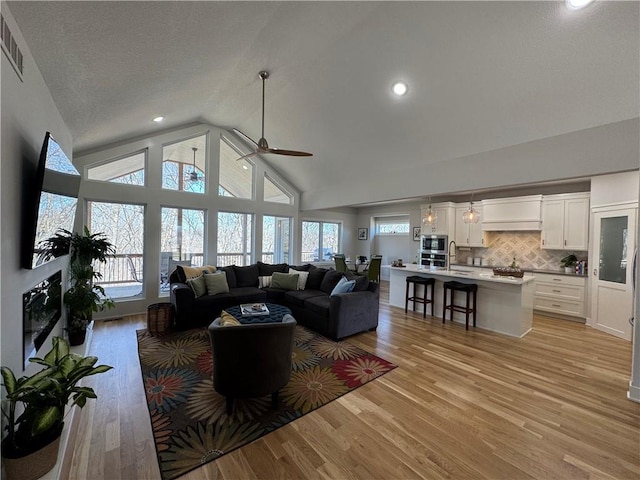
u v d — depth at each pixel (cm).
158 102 361
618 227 421
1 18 141
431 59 314
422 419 221
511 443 196
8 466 137
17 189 166
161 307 402
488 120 354
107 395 247
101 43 198
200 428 206
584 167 311
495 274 452
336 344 374
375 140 468
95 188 462
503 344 380
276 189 721
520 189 594
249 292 479
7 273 151
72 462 173
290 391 258
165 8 185
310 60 361
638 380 249
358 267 801
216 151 591
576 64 267
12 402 138
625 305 405
